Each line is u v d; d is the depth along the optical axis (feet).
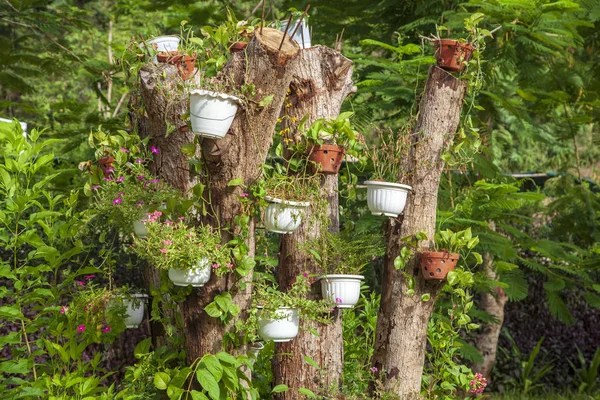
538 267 25.27
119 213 14.56
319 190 15.20
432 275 15.34
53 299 16.14
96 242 25.95
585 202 27.91
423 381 17.87
